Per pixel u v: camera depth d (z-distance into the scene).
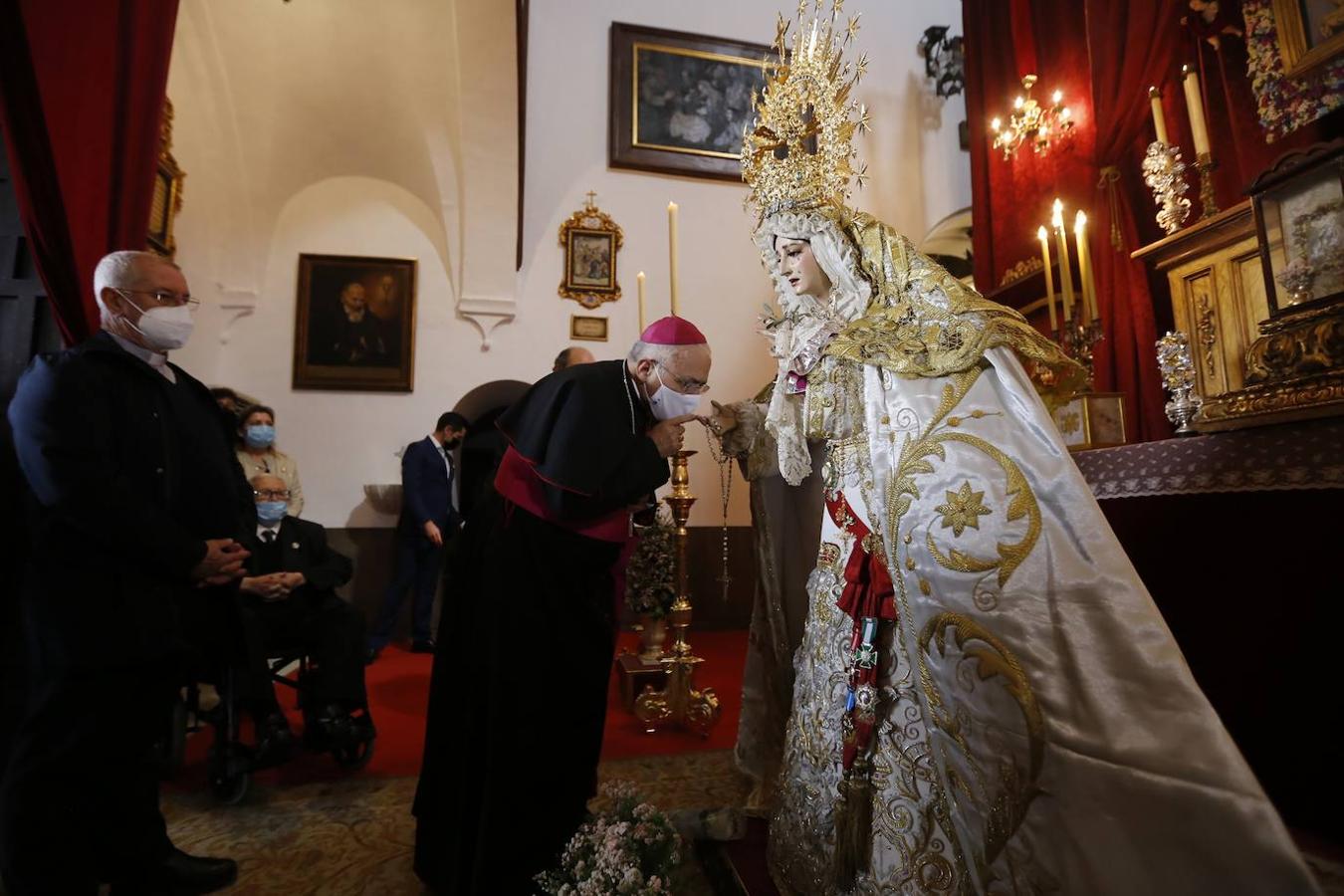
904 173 7.75
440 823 1.93
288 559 3.16
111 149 3.23
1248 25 4.04
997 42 6.55
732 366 7.21
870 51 7.89
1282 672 1.92
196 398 2.18
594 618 1.86
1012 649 1.17
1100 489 2.64
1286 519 1.92
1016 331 1.36
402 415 6.77
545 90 7.14
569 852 1.67
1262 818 0.95
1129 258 4.88
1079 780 1.07
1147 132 4.87
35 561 1.70
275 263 6.79
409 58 6.38
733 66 7.56
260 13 6.00
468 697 1.86
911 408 1.41
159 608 1.77
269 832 2.38
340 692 2.96
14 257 2.88
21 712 1.71
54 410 1.67
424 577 5.95
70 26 2.95
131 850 1.76
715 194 7.44
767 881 1.79
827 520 1.79
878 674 1.51
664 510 6.78
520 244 6.83
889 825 1.41
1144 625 1.12
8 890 1.56
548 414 1.83
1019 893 1.08
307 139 6.70
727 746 3.29
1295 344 2.12
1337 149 2.14
